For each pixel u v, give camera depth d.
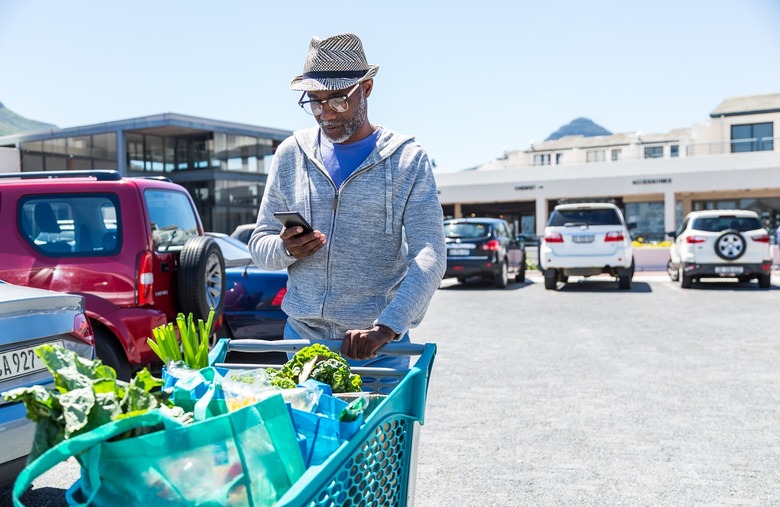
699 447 4.34
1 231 5.02
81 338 3.68
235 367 2.01
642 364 6.93
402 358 2.38
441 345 8.26
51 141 31.20
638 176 36.94
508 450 4.33
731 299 12.73
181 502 1.15
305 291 2.37
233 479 1.20
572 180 38.19
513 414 5.14
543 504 3.52
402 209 2.32
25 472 1.03
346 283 2.32
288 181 2.42
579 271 14.77
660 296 13.50
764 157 35.88
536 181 38.84
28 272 5.02
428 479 3.86
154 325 5.12
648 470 3.96
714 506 3.46
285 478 1.29
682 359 7.16
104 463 1.12
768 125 43.84
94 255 5.10
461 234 15.51
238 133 32.44
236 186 32.56
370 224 2.31
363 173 2.30
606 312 11.12
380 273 2.35
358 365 2.32
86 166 31.25
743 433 4.61
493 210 41.50
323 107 2.23
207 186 31.80
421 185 2.32
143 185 5.42
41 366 3.37
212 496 1.17
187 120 30.28
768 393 5.68
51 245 5.10
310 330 2.42
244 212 32.97
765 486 3.70
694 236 14.66
